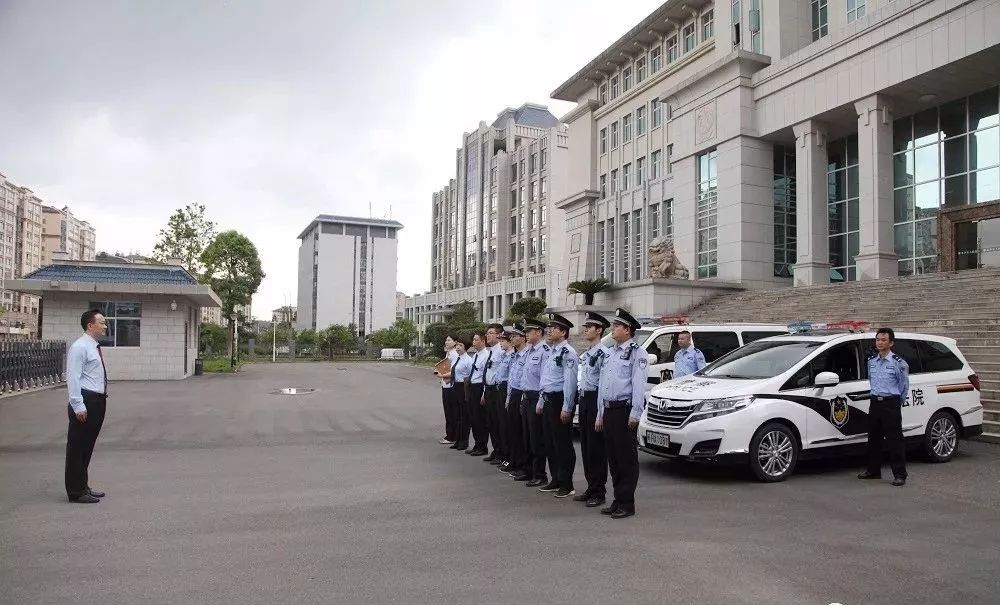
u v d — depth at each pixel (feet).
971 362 41.27
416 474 27.78
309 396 64.49
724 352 38.40
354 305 353.72
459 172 261.85
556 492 23.84
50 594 14.29
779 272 91.35
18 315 301.63
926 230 77.87
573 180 155.33
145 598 14.10
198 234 128.26
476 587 14.83
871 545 17.97
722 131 92.99
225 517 20.63
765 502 22.77
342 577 15.40
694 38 119.96
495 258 228.22
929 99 75.46
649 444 27.53
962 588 14.89
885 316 55.26
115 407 52.49
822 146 83.46
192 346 101.09
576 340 81.61
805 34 90.84
